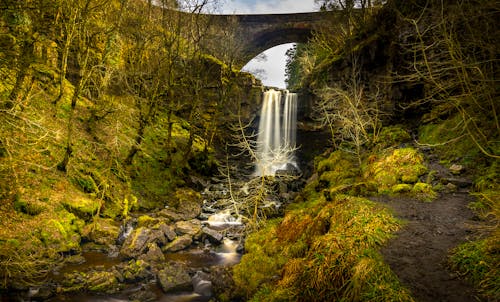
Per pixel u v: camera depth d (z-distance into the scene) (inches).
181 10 1015.6
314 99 1336.1
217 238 582.6
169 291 392.8
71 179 621.6
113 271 420.5
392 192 482.3
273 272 355.6
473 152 536.4
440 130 685.9
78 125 792.9
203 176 1114.7
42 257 432.8
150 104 938.1
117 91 1002.1
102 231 543.2
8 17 497.0
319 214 396.5
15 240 428.1
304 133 1422.2
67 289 375.2
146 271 430.9
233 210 760.3
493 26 328.5
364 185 516.7
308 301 249.6
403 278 237.3
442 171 535.5
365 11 1302.9
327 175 724.0
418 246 289.9
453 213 374.6
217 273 402.3
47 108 738.2
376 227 319.9
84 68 663.8
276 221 559.5
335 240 290.4
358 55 1085.8
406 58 879.1
